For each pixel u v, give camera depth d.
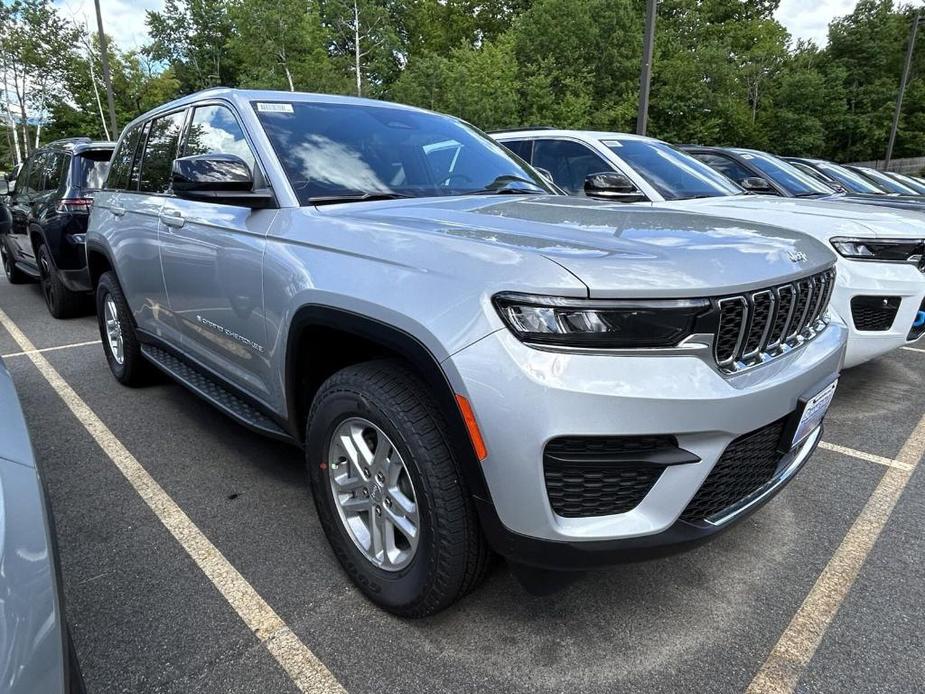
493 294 1.65
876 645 2.03
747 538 2.63
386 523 2.05
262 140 2.66
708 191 5.39
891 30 43.19
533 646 2.01
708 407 1.65
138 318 3.90
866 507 2.89
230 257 2.64
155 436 3.58
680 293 1.63
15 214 7.69
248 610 2.17
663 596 2.26
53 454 3.37
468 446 1.69
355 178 2.71
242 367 2.76
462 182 3.06
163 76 38.09
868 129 41.91
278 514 2.78
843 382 4.70
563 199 2.87
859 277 3.84
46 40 33.88
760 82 41.75
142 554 2.49
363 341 2.17
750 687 1.86
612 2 32.62
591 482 1.66
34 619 1.04
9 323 6.54
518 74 30.56
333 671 1.90
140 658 1.95
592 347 1.60
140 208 3.62
